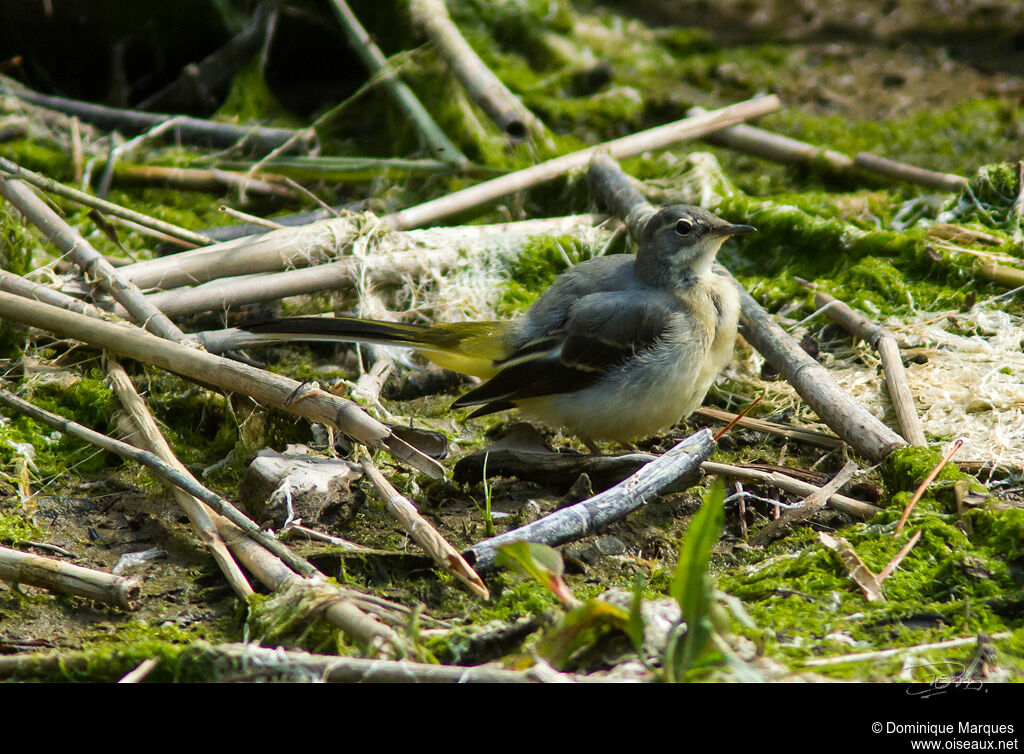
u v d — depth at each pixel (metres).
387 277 12.56
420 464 8.62
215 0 17.84
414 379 11.88
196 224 14.59
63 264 11.91
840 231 13.45
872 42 19.88
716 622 5.92
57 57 17.95
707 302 10.02
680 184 14.59
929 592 7.55
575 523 8.43
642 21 20.72
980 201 13.95
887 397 10.56
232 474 9.98
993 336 11.52
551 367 9.94
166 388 10.91
